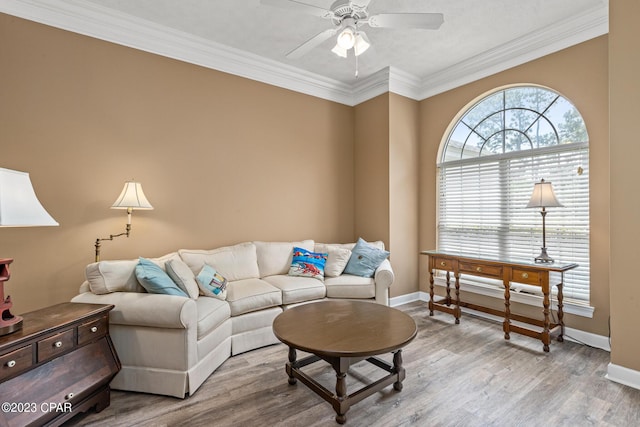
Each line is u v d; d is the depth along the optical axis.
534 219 3.36
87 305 2.03
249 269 3.37
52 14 2.65
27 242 2.57
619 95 2.22
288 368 2.23
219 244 3.51
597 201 2.83
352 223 4.65
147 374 2.10
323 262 3.66
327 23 3.00
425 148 4.38
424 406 1.96
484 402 2.00
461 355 2.67
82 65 2.78
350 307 2.54
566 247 3.11
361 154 4.54
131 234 3.00
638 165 2.14
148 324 2.08
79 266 2.76
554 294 3.19
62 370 1.69
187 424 1.80
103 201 2.87
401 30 3.10
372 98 4.34
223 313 2.54
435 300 4.21
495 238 3.68
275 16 2.90
